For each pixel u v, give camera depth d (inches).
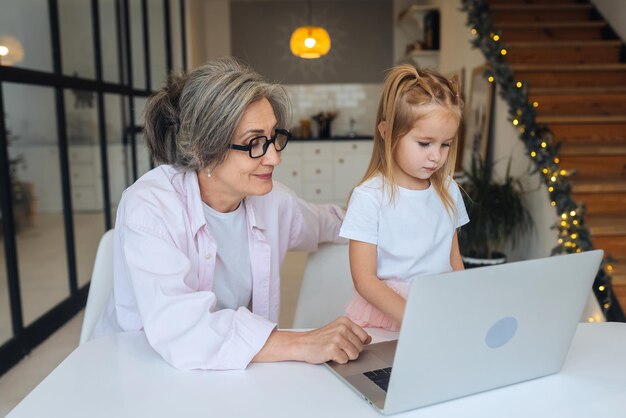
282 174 331.0
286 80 358.3
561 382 43.5
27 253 132.6
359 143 327.0
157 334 46.3
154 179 54.6
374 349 48.6
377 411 39.0
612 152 153.2
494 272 36.8
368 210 56.7
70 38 159.6
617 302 118.0
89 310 59.6
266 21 353.7
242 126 49.0
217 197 55.2
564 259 39.1
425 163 54.2
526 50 196.5
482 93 205.6
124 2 209.3
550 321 41.1
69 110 157.2
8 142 125.3
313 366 45.9
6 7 124.8
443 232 59.4
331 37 354.9
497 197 159.5
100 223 180.5
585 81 188.4
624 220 137.5
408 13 307.3
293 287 175.5
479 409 39.4
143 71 233.5
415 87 53.4
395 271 58.1
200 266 54.1
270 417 38.2
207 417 38.2
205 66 51.0
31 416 38.5
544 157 143.9
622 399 40.9
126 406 39.7
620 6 199.3
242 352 45.3
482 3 193.5
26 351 128.2
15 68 127.0
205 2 349.7
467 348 38.5
